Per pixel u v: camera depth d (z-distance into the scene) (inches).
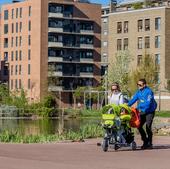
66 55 4931.1
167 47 4357.8
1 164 541.3
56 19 4894.2
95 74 5088.6
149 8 4448.8
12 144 789.9
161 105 4074.8
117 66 4303.6
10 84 5167.3
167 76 4313.5
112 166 545.6
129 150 712.4
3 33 5310.0
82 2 5078.7
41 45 4825.3
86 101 4726.9
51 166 532.1
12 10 5211.6
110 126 693.9
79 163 564.7
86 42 5059.1
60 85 4832.7
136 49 4503.0
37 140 927.0
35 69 4857.3
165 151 703.7
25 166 528.7
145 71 3941.9
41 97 4709.6
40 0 4840.1
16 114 3841.0
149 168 534.0
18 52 5103.3
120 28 4626.0
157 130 1126.4
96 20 5128.0
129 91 3634.4
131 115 715.4
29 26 4968.0
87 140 907.4
